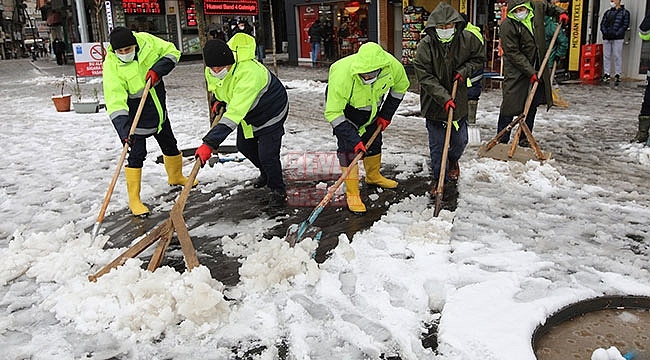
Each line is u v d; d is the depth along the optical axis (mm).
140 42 4816
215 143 3922
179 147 7387
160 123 4980
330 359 2773
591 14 12172
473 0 14547
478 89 7227
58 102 11125
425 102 4945
